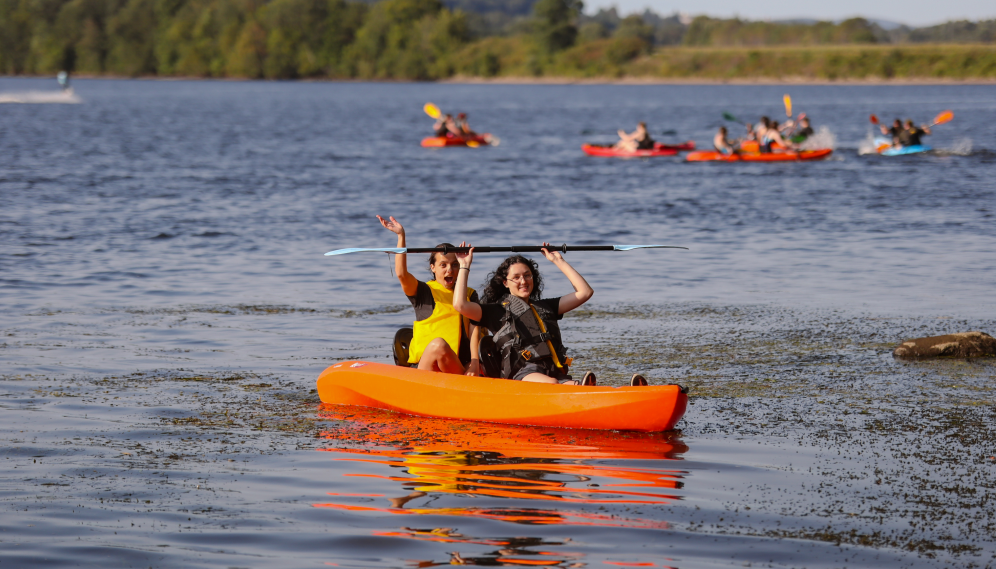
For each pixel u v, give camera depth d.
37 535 7.47
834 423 10.59
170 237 25.19
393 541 7.35
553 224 27.91
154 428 10.34
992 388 12.05
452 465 9.15
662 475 8.88
